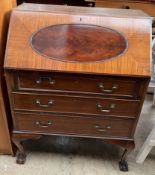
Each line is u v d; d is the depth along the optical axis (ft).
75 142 5.49
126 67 3.50
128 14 4.15
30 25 3.77
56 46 3.65
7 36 3.70
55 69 3.46
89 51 3.63
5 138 4.68
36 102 3.93
